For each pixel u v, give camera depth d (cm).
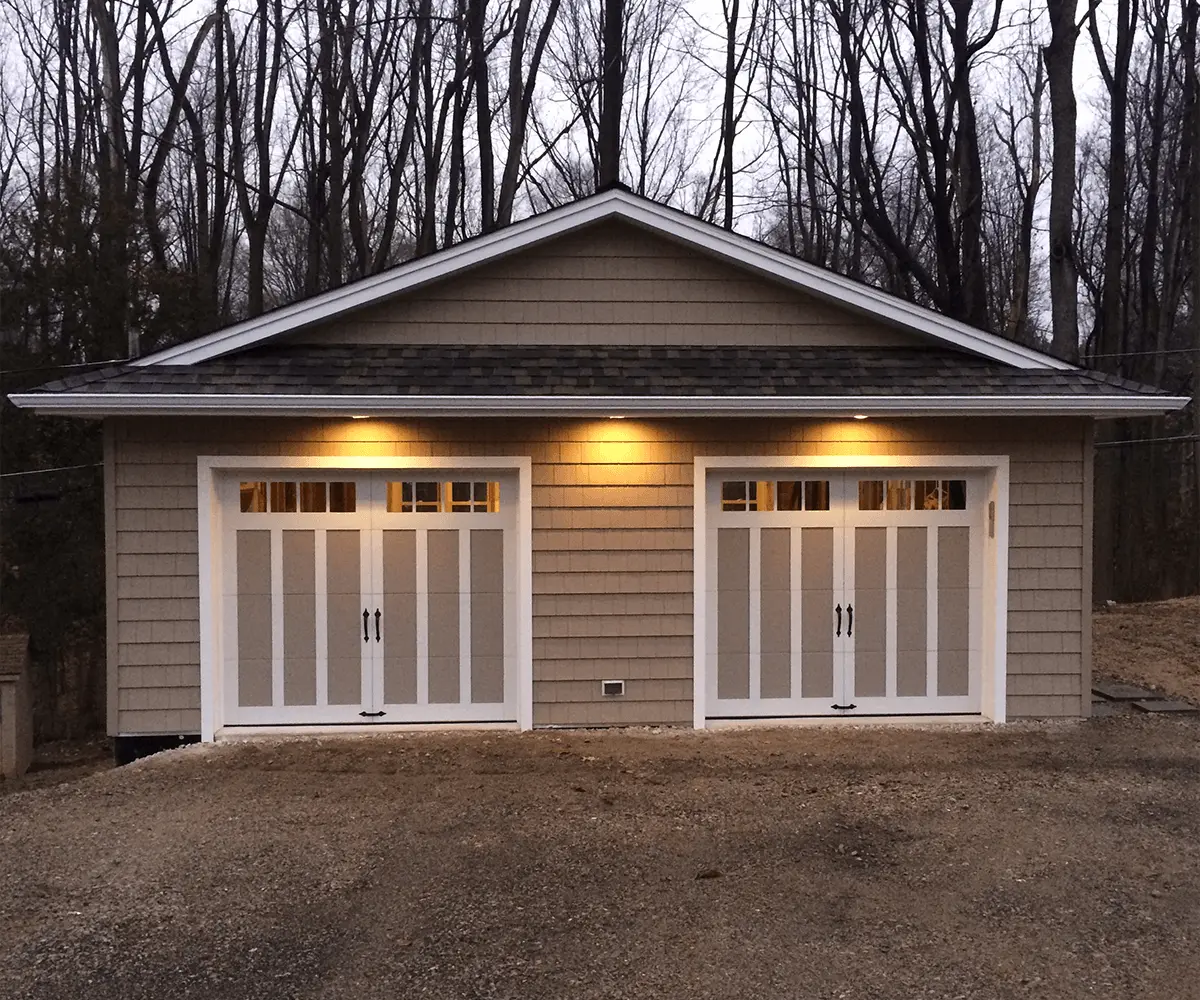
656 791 694
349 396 774
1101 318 2528
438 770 746
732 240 862
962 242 1800
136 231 1512
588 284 879
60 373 1382
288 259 2878
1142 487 2320
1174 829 613
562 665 852
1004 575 865
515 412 789
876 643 882
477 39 1928
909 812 646
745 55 2180
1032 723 867
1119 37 2055
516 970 449
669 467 852
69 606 1392
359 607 856
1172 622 1492
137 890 541
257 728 848
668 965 451
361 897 529
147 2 1920
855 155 1861
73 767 1200
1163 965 446
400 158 2058
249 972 452
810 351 880
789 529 875
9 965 461
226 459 826
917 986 430
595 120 2352
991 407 804
